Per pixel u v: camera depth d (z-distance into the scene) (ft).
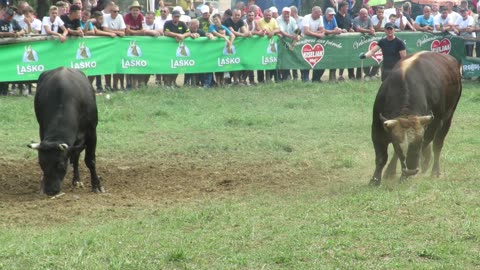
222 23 70.03
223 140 47.39
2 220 29.37
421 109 33.37
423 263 23.30
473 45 78.54
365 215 28.35
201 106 58.90
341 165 40.19
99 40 62.23
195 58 67.15
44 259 23.89
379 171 34.45
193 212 29.40
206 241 25.52
